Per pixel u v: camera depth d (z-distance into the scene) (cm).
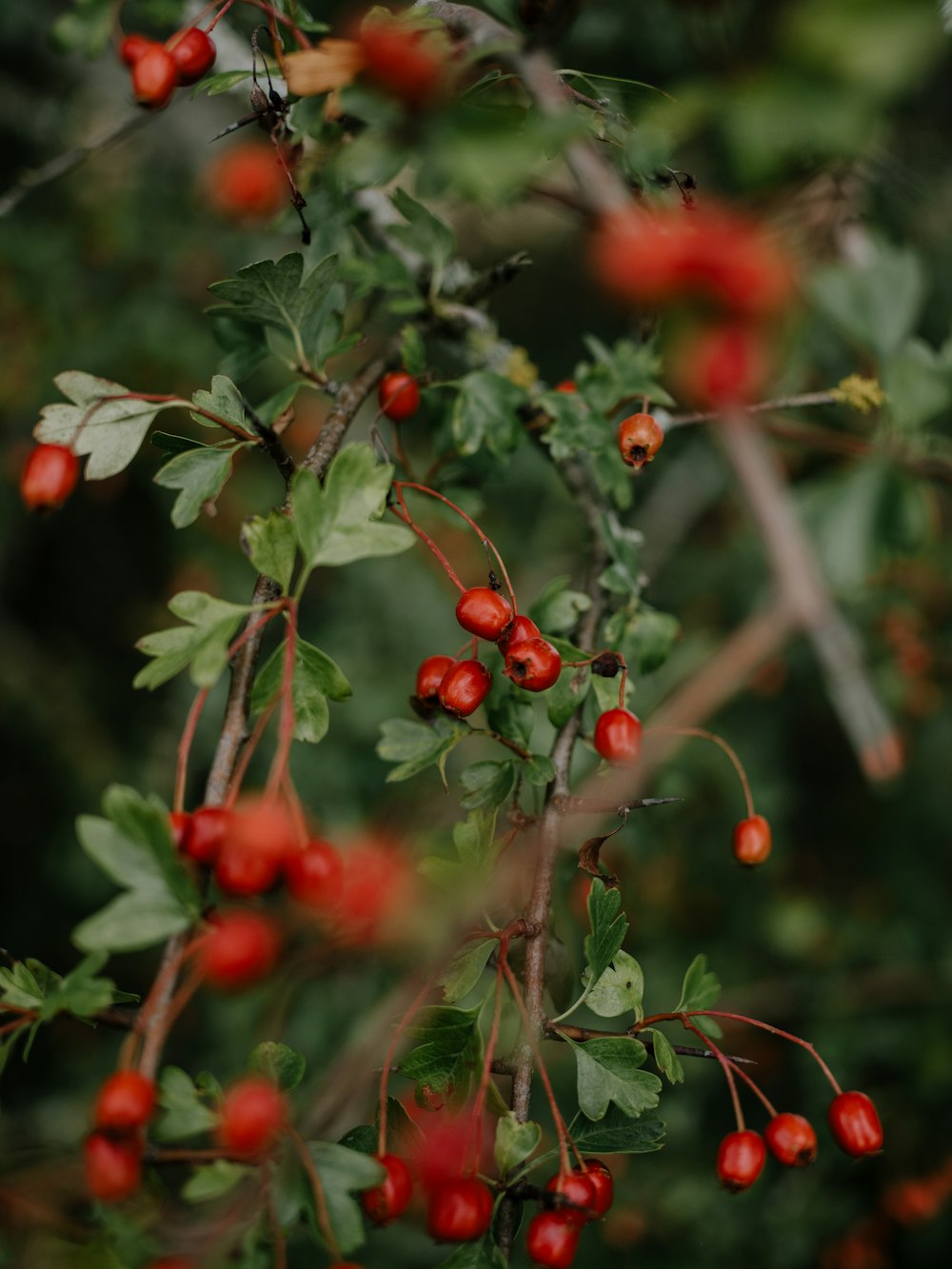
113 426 40
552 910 44
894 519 48
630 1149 39
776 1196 75
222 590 105
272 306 44
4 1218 36
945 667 84
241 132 86
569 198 43
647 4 59
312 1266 62
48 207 103
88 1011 36
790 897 84
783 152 35
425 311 48
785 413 57
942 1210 72
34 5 90
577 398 47
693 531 98
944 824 88
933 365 48
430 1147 39
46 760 107
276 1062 38
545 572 93
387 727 43
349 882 39
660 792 59
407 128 38
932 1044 76
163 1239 36
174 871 35
